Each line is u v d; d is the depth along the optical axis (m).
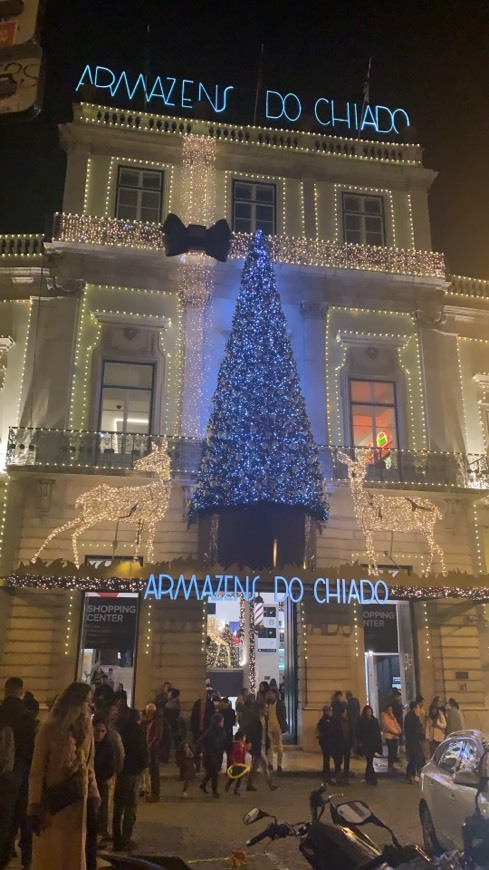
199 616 15.44
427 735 12.80
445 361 18.67
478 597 15.26
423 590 14.69
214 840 7.91
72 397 16.53
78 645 14.91
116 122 19.08
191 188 18.88
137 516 15.66
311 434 15.30
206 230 17.56
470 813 5.50
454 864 3.91
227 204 19.06
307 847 4.24
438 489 16.91
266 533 14.59
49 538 15.24
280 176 19.72
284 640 16.83
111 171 18.66
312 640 15.77
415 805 9.86
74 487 15.70
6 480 15.64
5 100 4.52
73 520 15.46
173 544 15.66
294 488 14.59
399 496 16.94
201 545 15.68
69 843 4.53
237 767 5.94
